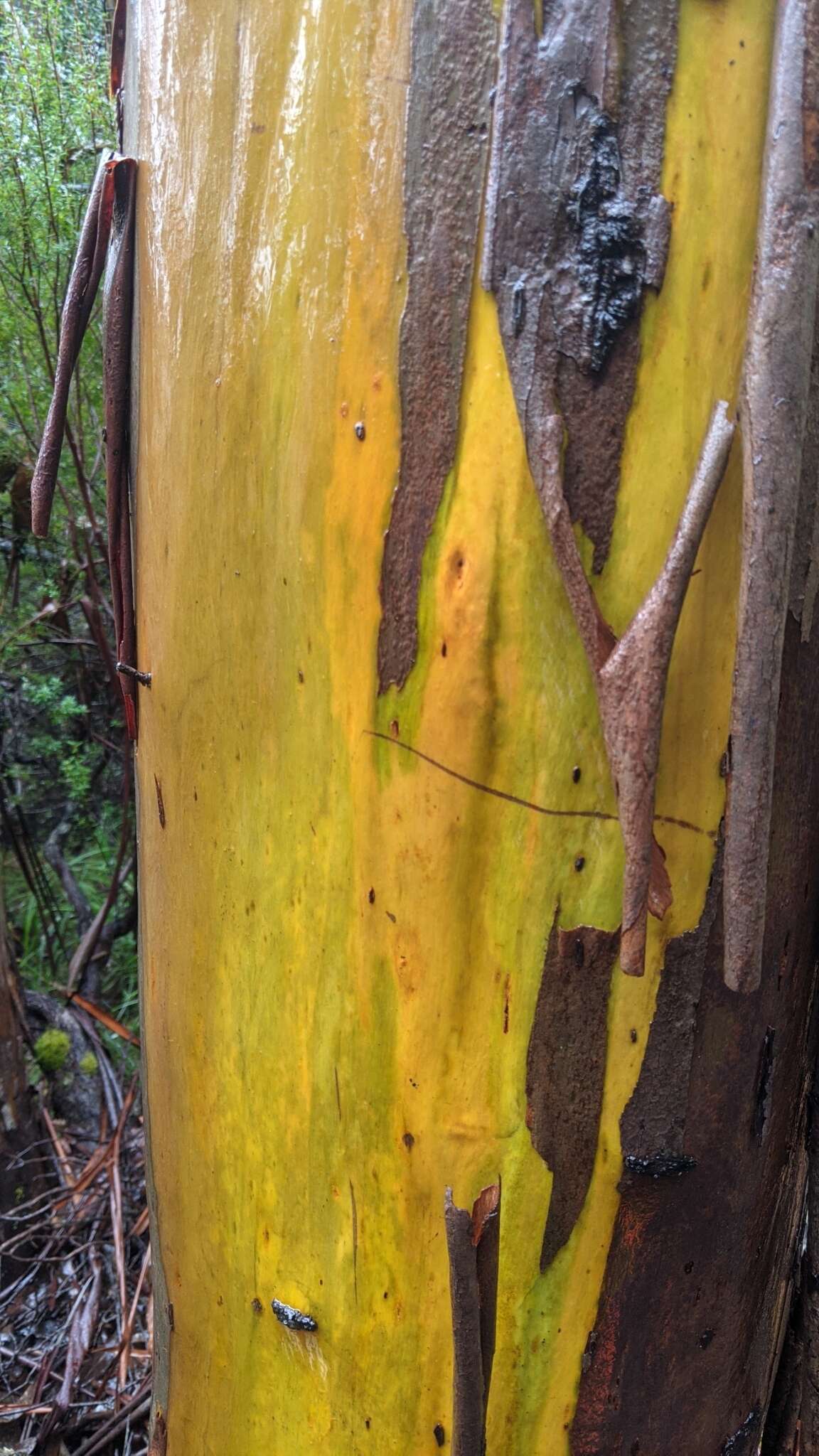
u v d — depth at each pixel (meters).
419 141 0.73
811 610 0.80
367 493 0.78
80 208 1.93
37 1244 2.03
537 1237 0.84
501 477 0.74
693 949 0.81
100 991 2.61
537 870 0.79
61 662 2.62
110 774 2.78
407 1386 0.88
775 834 0.83
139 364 0.94
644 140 0.72
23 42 1.85
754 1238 0.91
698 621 0.76
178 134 0.86
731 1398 0.94
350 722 0.81
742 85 0.72
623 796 0.74
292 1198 0.91
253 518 0.84
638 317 0.73
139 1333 1.82
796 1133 0.96
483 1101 0.82
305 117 0.77
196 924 0.95
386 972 0.83
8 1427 1.65
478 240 0.73
